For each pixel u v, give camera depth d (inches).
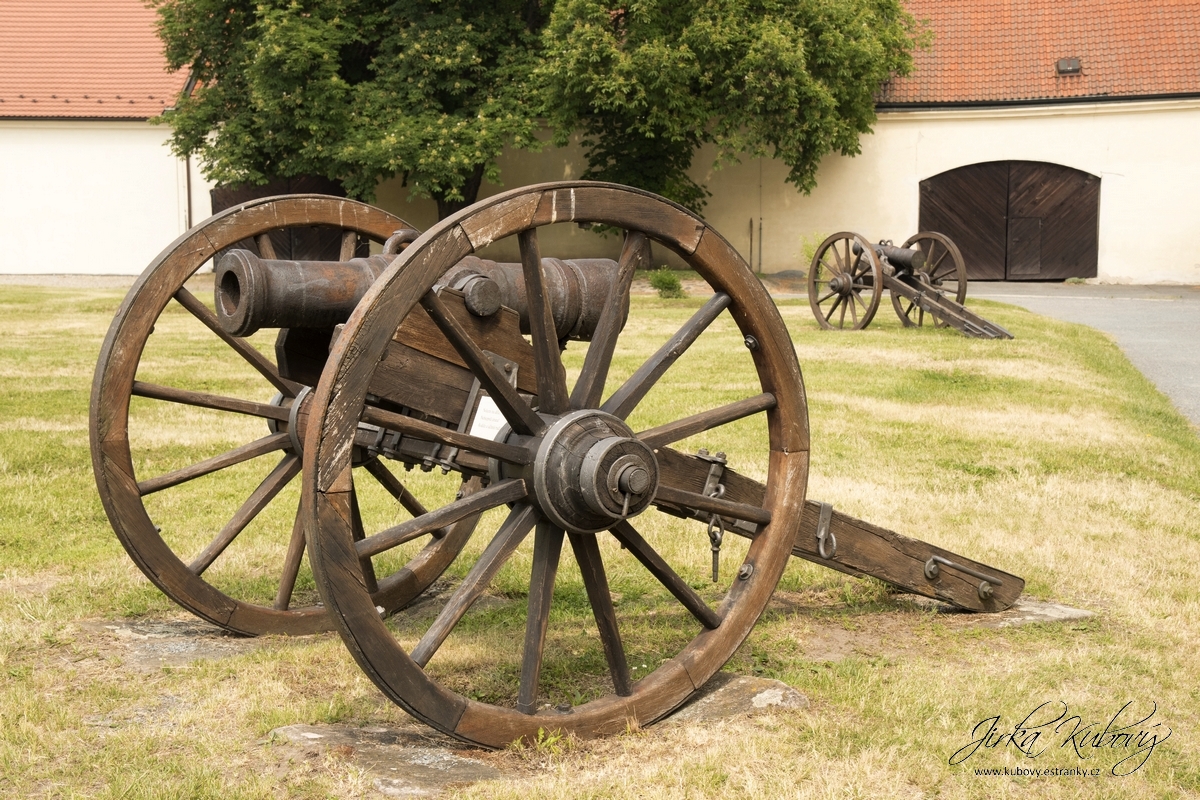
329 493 113.3
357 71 1002.7
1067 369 469.4
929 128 1051.3
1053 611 189.6
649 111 911.0
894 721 139.1
